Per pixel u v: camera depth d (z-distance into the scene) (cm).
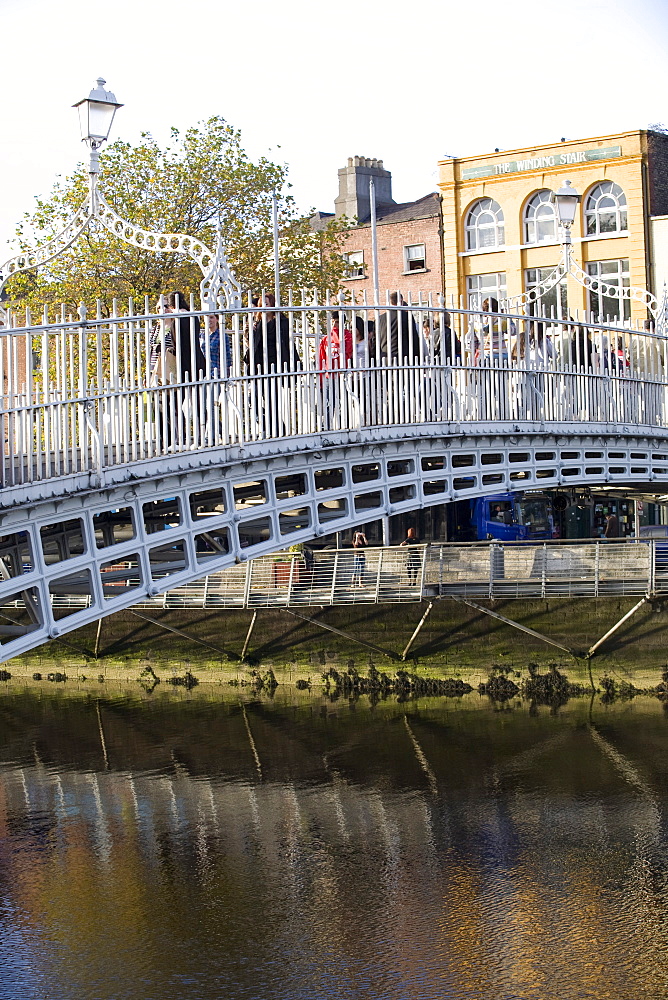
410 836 2455
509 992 1792
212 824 2588
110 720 3584
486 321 2742
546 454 2795
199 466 1875
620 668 3503
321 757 3055
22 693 4050
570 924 2011
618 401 3016
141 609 4128
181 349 2030
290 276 3888
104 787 2895
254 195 3881
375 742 3164
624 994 1778
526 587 3597
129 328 1784
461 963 1888
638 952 1905
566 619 3556
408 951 1936
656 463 3142
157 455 1817
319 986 1831
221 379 1930
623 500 4419
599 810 2544
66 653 4238
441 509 4191
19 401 1806
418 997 1791
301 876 2264
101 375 1712
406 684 3734
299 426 2114
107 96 2039
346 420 2202
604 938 1956
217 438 1922
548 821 2494
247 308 1991
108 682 4175
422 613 3719
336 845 2420
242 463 1981
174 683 4075
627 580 3509
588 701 3466
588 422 2855
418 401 2377
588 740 3059
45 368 1620
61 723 3566
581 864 2261
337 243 4553
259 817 2620
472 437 2517
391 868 2286
